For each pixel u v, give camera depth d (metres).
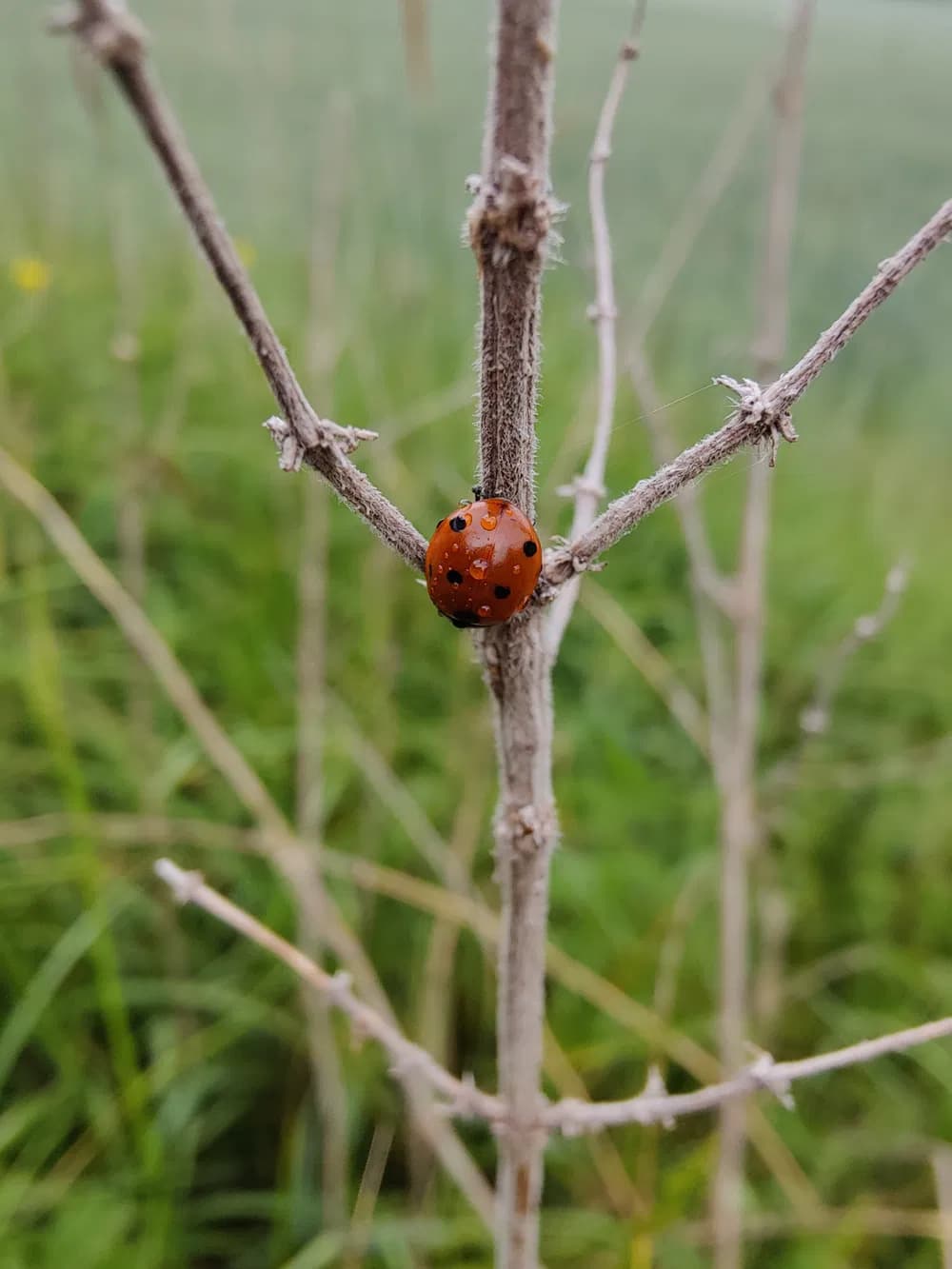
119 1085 0.14
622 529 0.05
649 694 0.19
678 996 0.15
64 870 0.14
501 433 0.05
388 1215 0.13
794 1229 0.13
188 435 0.21
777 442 0.05
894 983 0.16
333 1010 0.14
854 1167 0.14
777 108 0.11
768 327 0.11
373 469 0.20
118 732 0.16
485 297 0.05
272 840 0.13
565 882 0.15
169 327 0.24
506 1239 0.07
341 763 0.16
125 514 0.16
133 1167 0.13
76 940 0.12
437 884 0.16
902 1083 0.15
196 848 0.15
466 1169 0.11
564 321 0.25
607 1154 0.14
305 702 0.15
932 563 0.26
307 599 0.15
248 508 0.21
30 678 0.14
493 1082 0.14
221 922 0.15
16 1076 0.14
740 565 0.12
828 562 0.24
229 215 0.26
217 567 0.20
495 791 0.17
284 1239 0.13
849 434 0.29
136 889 0.14
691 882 0.14
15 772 0.16
